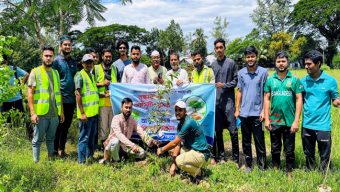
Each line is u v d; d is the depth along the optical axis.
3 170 5.73
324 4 65.19
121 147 6.70
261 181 5.67
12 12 10.31
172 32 64.62
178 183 5.63
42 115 6.41
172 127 7.30
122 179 5.73
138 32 55.91
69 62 7.35
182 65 8.33
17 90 4.57
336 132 8.64
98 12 11.55
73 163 6.66
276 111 6.15
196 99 7.19
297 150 7.52
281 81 6.07
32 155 7.25
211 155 7.15
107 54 7.61
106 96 7.51
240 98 6.53
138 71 7.45
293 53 63.91
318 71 5.87
